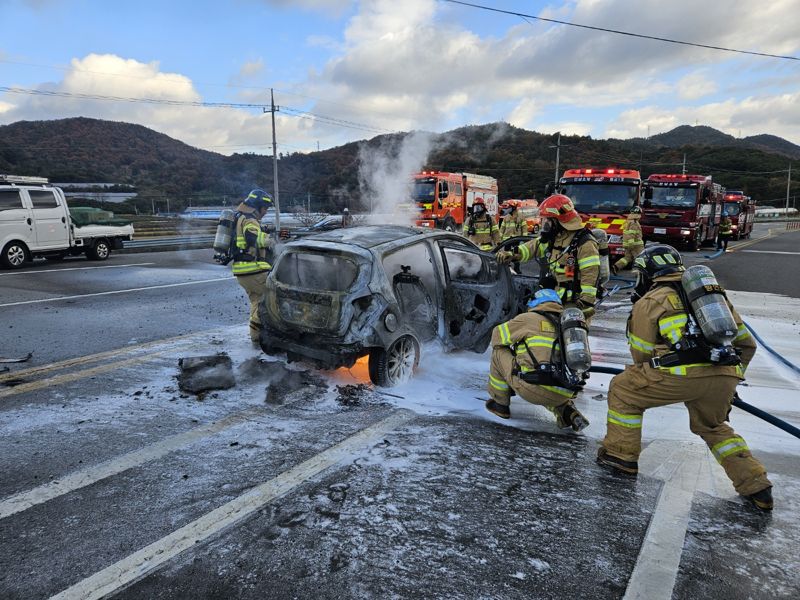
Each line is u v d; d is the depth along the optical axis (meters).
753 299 9.82
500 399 3.92
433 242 5.18
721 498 2.98
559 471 3.26
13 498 2.87
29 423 3.87
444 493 2.96
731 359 2.78
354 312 4.39
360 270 4.45
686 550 2.50
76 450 3.44
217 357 5.41
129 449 3.46
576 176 16.03
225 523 2.64
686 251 20.70
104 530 2.59
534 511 2.81
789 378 5.30
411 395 4.52
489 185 26.58
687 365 2.85
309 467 3.23
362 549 2.46
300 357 4.75
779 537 2.62
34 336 6.48
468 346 5.40
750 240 29.27
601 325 7.69
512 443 3.65
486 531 2.62
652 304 2.96
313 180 76.25
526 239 5.84
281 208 63.47
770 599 2.19
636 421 3.16
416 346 4.87
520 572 2.32
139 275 12.37
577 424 3.68
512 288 5.64
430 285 5.52
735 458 2.90
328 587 2.21
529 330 3.61
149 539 2.52
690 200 19.61
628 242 13.55
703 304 2.77
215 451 3.44
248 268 5.72
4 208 13.08
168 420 3.94
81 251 15.66
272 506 2.80
